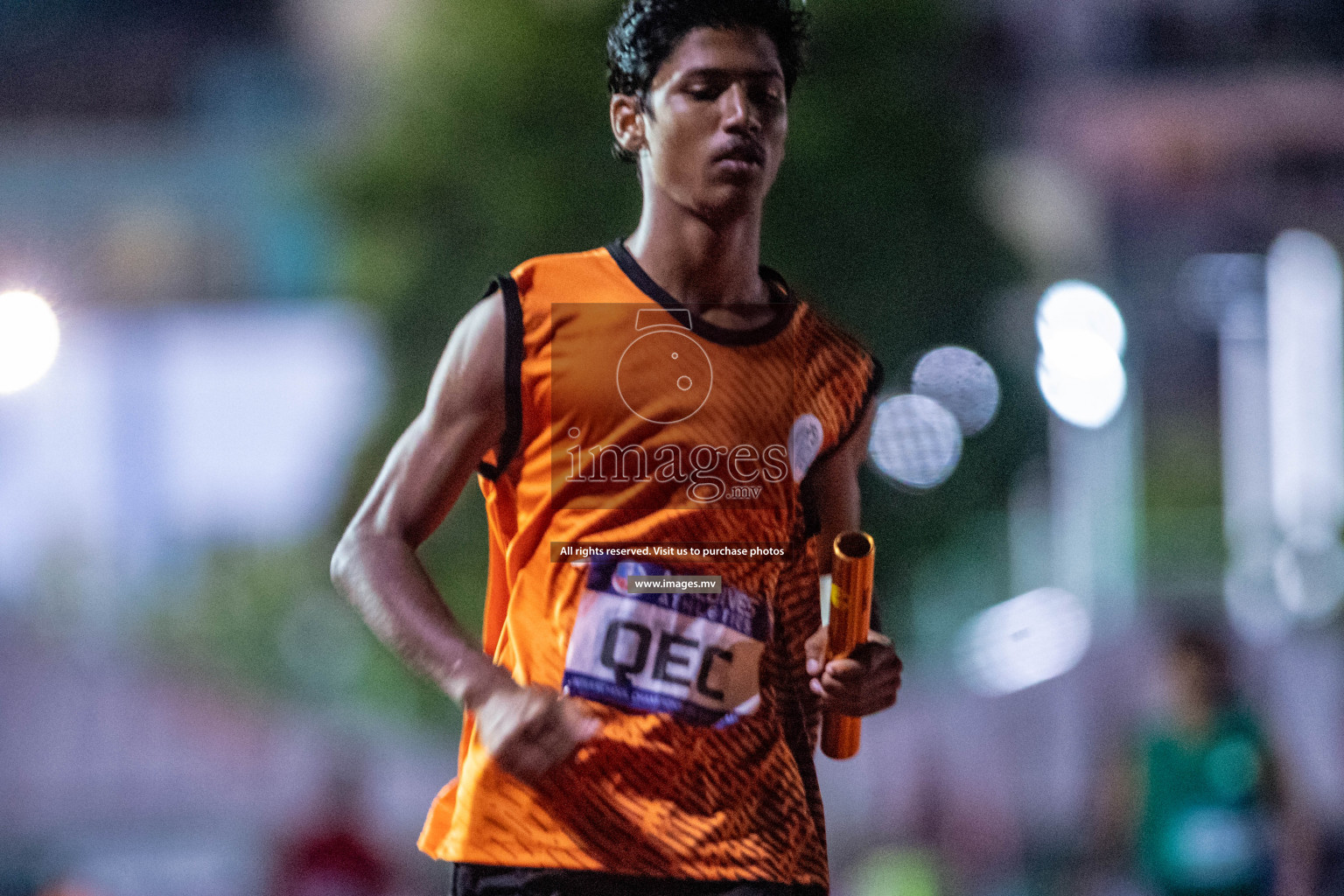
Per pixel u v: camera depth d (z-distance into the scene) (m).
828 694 7.04
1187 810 18.55
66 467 72.12
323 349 74.19
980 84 62.31
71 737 36.22
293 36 84.50
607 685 6.56
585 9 40.25
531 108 40.50
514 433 6.71
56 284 22.66
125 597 64.19
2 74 82.31
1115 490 54.34
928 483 21.30
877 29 39.66
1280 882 18.47
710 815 6.58
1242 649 36.69
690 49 6.74
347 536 6.68
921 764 31.56
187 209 77.94
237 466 73.44
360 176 42.91
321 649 57.19
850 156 39.28
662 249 6.80
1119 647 40.19
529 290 6.77
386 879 27.61
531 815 6.56
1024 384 43.94
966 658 45.19
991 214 45.56
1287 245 59.62
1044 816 34.94
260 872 32.62
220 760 36.22
